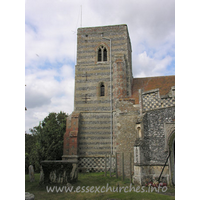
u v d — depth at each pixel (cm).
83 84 2664
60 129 3406
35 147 3231
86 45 2811
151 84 2539
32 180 1761
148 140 1594
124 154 1892
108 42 2778
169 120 1525
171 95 1541
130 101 1994
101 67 2688
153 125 1595
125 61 2647
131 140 1900
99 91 2614
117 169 1886
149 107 1647
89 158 2397
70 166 1598
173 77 2530
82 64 2739
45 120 4316
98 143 2436
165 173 1460
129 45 3070
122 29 2781
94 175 2066
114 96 2514
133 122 1933
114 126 2434
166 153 1491
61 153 3069
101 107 2544
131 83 2673
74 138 2392
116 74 2520
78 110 2575
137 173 1512
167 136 1506
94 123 2505
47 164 1568
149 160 1554
